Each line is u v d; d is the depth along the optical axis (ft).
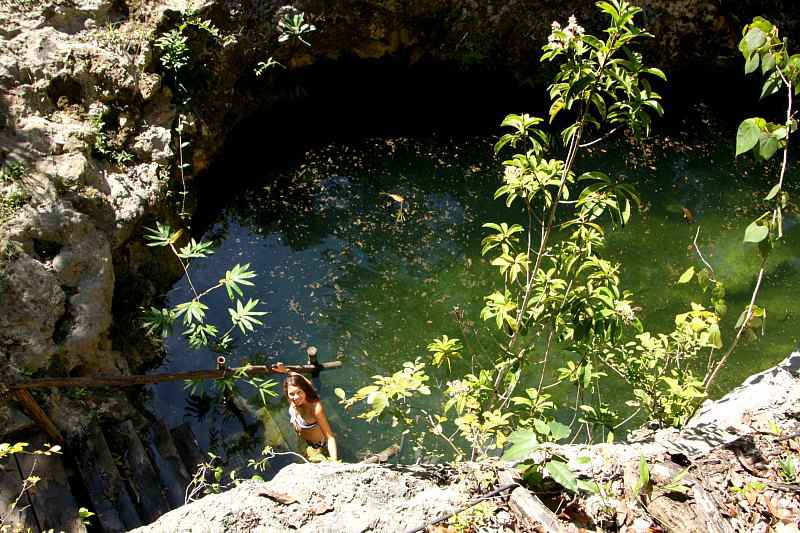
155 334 21.39
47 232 18.99
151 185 22.66
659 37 32.76
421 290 23.93
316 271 24.41
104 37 23.90
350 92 31.91
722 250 26.05
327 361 21.72
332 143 29.78
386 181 28.25
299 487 11.18
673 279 24.67
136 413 18.47
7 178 19.39
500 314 14.43
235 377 18.58
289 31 28.02
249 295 23.40
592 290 13.89
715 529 10.49
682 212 27.68
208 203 26.40
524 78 32.68
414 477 11.73
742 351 22.16
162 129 23.93
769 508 11.12
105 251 19.79
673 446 12.24
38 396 16.90
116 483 16.31
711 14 32.53
